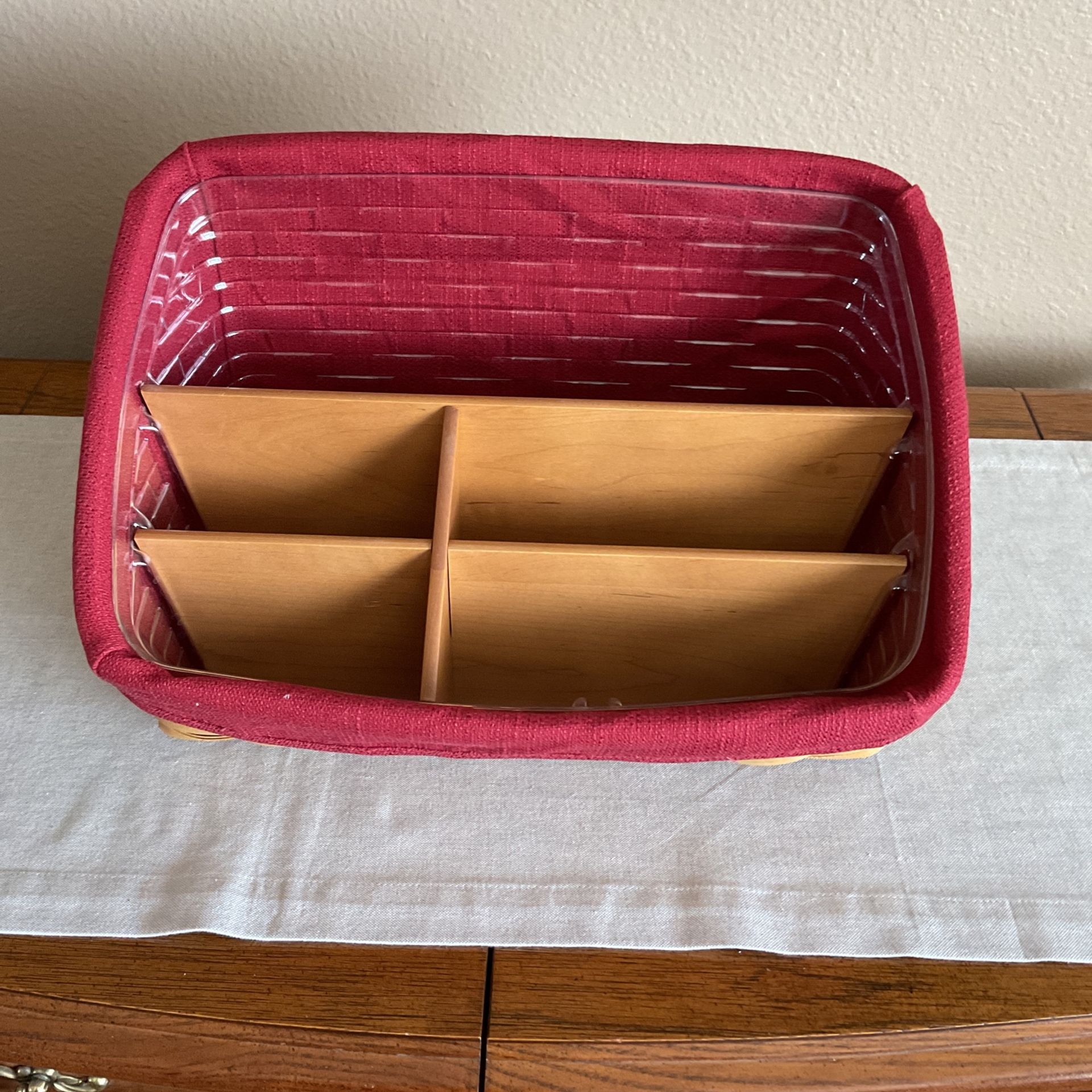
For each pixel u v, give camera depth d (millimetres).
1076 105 678
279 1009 473
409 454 578
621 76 682
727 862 517
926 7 626
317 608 556
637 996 480
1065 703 584
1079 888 514
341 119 721
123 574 500
